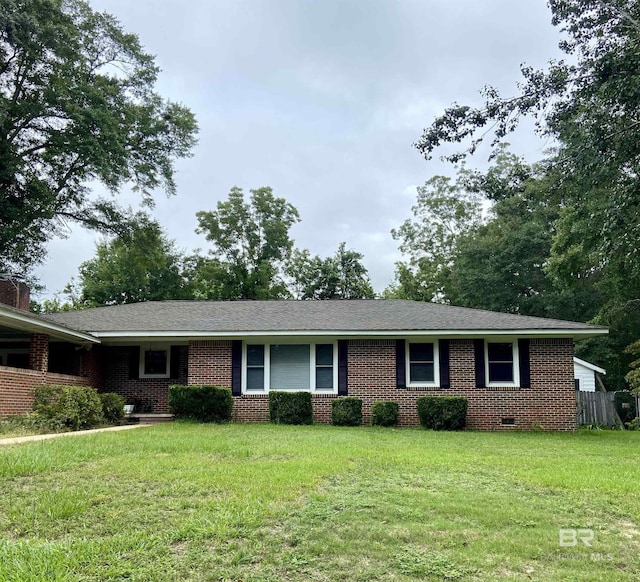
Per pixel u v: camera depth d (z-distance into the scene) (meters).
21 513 5.61
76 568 4.32
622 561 4.79
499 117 14.57
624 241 14.95
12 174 25.25
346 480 7.38
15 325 14.66
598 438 14.80
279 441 11.24
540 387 17.64
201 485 6.75
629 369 33.19
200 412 16.52
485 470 8.34
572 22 14.39
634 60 13.01
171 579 4.25
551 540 5.20
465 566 4.57
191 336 17.67
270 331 17.50
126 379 19.27
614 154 14.26
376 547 4.92
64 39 25.03
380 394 17.77
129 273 39.81
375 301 21.67
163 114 30.08
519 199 34.12
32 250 28.95
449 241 43.97
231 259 45.22
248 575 4.34
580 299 33.16
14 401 13.55
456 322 17.88
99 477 7.12
